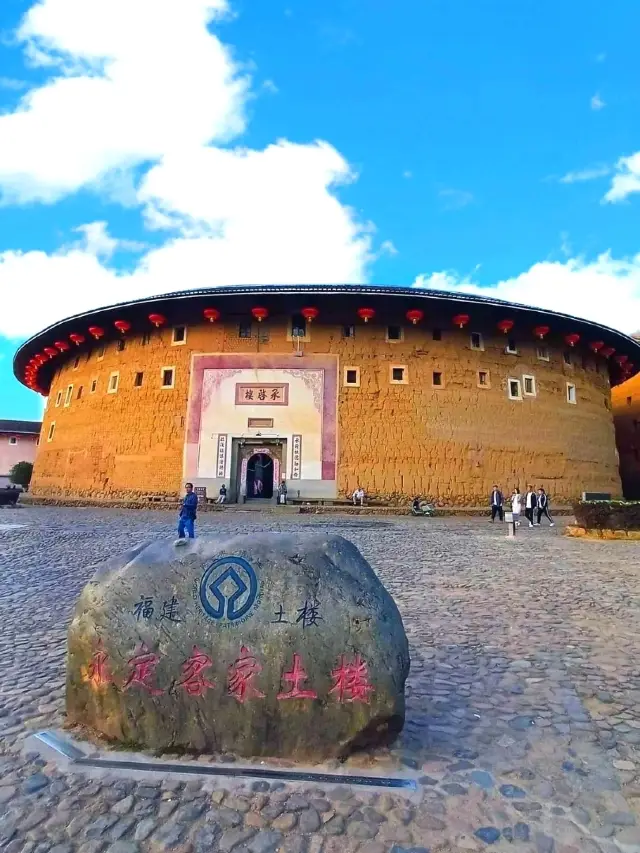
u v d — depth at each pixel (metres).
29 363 36.34
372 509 24.77
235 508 24.73
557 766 3.58
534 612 7.24
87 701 3.99
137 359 29.30
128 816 3.04
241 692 3.63
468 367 28.17
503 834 2.91
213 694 3.66
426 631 6.41
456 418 27.47
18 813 3.07
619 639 6.16
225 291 26.61
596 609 7.41
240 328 27.95
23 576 9.51
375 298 26.59
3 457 52.03
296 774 3.43
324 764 3.53
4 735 3.96
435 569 10.22
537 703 4.52
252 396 27.20
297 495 26.12
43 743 3.80
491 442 27.80
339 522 19.89
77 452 30.56
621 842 2.86
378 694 3.58
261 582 3.80
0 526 17.30
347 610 3.69
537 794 3.27
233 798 3.20
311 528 16.89
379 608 3.77
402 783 3.35
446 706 4.45
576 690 4.78
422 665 5.36
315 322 27.80
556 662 5.44
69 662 4.11
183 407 27.53
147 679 3.75
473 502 26.84
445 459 26.94
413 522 21.02
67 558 11.21
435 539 15.05
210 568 3.92
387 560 11.18
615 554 12.44
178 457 27.06
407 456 26.66
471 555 12.06
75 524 18.05
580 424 30.62
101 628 3.93
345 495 26.17
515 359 29.20
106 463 28.94
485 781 3.39
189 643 3.73
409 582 9.02
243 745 3.61
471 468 27.19
